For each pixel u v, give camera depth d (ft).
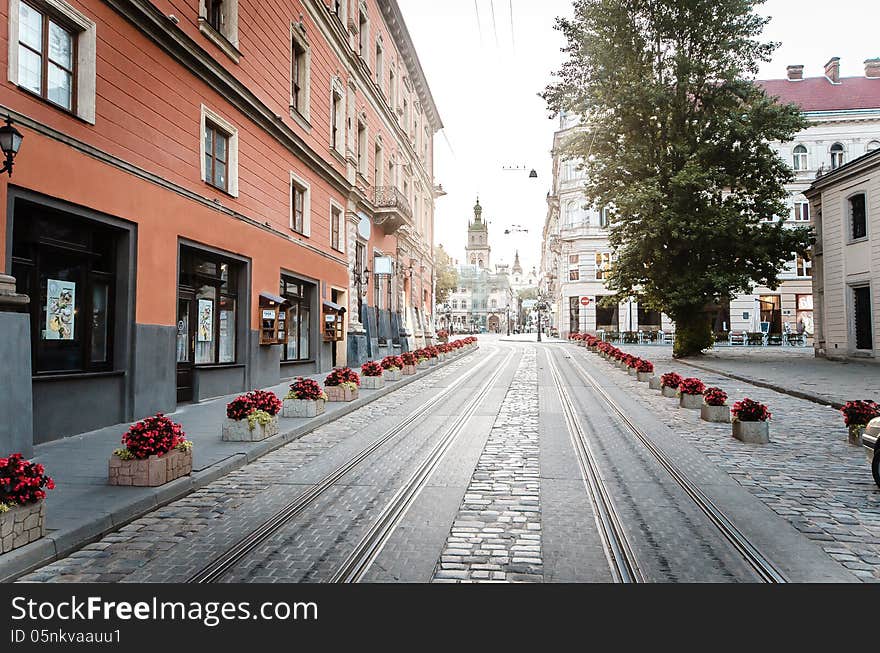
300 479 23.97
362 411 42.45
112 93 32.22
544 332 295.48
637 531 17.66
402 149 107.96
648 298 94.07
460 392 53.36
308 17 61.57
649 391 54.24
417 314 123.85
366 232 84.33
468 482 23.09
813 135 146.72
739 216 81.66
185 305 41.63
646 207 81.25
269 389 51.42
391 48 99.66
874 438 22.70
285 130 54.39
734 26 84.99
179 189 38.55
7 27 25.27
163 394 36.91
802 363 79.92
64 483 21.62
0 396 23.22
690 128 87.20
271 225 53.16
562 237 171.22
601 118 90.99
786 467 25.79
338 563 15.34
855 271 78.79
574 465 25.82
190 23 39.96
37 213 28.43
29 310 27.96
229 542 16.99
